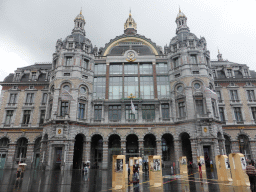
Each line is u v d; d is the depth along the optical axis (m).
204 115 38.47
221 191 14.11
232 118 47.41
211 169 34.34
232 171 16.94
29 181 21.70
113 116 43.47
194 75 42.16
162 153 43.00
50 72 50.53
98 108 43.50
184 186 16.91
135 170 18.56
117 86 45.84
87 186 18.09
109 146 43.66
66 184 19.38
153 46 51.62
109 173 31.41
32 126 47.16
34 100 49.38
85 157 39.41
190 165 37.34
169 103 43.34
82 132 40.28
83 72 44.16
